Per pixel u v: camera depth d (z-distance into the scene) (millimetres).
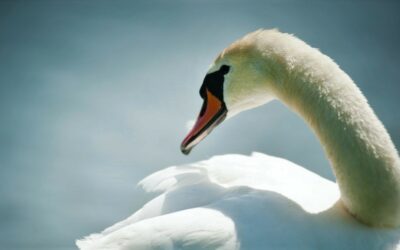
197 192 7520
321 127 7176
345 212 7109
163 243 6844
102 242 7078
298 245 6766
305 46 7527
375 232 6941
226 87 8031
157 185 8039
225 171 8000
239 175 7973
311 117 7273
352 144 6953
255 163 8250
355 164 6918
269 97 7910
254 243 6742
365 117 7012
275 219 6902
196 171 7938
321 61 7336
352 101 7090
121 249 6953
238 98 8016
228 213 6953
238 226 6820
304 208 7344
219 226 6820
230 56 7934
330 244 6840
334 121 7078
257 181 7895
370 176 6852
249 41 7840
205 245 6777
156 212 7508
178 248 6816
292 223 6895
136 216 7605
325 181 8164
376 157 6863
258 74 7801
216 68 8070
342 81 7195
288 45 7566
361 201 6914
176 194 7566
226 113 8117
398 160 6906
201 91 8211
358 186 6902
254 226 6828
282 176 8000
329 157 7164
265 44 7723
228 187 7551
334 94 7148
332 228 6926
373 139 6914
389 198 6840
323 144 7199
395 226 7012
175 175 7949
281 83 7551
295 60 7422
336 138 7051
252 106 8031
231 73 7973
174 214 7023
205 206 7137
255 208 6988
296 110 7465
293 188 7789
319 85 7227
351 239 6887
